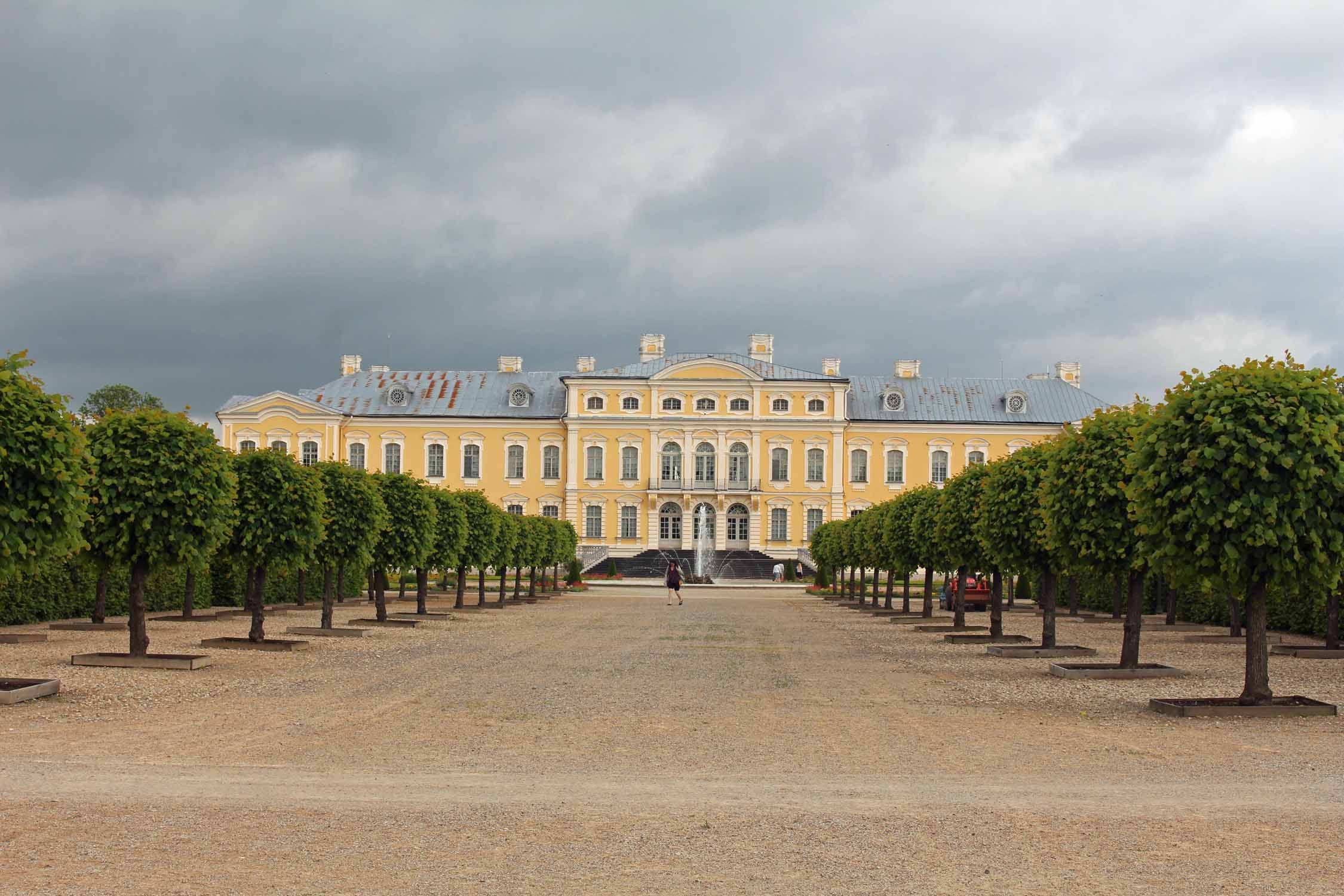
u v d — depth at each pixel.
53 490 17.91
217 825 9.99
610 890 8.30
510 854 9.19
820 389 96.38
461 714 16.92
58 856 8.97
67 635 29.47
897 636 34.91
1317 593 18.25
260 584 27.36
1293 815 10.66
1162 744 14.73
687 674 22.92
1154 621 42.62
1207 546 17.75
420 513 35.75
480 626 36.69
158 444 22.88
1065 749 14.26
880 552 46.31
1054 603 27.94
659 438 96.69
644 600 58.69
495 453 97.75
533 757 13.45
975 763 13.25
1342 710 17.92
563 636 32.81
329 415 96.12
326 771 12.46
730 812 10.67
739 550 96.00
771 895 8.22
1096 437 23.41
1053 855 9.29
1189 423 18.39
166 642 28.03
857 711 17.69
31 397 17.80
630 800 11.14
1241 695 18.08
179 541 22.52
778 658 26.66
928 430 96.62
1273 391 17.95
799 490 96.25
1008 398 97.75
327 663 24.14
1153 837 9.84
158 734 14.75
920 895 8.24
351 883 8.41
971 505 31.69
